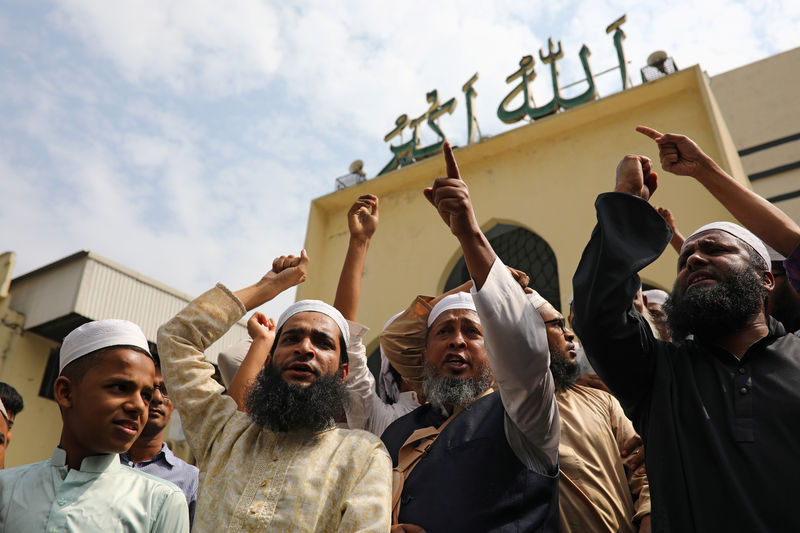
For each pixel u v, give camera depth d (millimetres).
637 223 2811
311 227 12406
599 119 10508
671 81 9891
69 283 13516
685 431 2531
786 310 3668
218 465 3037
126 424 3016
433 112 12586
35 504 2824
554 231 10039
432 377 3572
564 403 3879
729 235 3039
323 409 3139
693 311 2811
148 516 2908
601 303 2678
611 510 3471
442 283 10805
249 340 4762
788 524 2166
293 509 2766
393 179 11992
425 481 2982
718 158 9125
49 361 14336
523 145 11062
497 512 2803
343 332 3695
